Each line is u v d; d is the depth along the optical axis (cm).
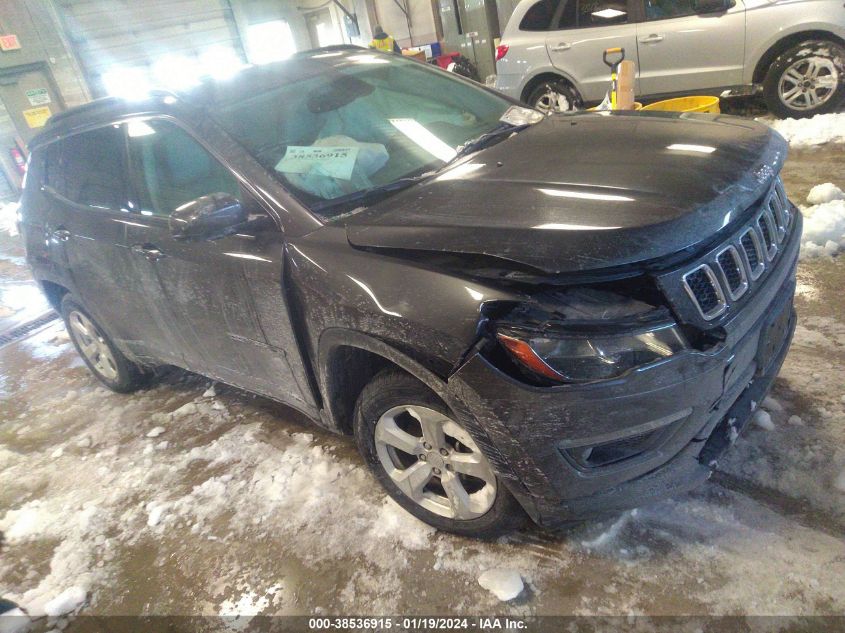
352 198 210
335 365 205
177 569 229
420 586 198
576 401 151
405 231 178
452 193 196
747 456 213
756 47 547
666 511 201
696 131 207
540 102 678
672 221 154
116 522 261
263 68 278
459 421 171
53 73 1011
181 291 249
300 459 271
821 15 512
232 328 238
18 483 304
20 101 978
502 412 158
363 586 203
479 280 160
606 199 167
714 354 154
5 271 658
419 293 167
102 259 285
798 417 224
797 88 546
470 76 1063
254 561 223
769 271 178
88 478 296
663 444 163
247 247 212
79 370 419
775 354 192
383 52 310
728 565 179
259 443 291
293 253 199
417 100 273
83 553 247
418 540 214
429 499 211
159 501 266
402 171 227
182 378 375
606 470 162
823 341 265
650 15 586
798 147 503
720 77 573
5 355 465
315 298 193
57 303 368
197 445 302
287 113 246
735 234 166
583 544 197
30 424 361
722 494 202
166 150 249
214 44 1229
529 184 187
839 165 448
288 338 214
